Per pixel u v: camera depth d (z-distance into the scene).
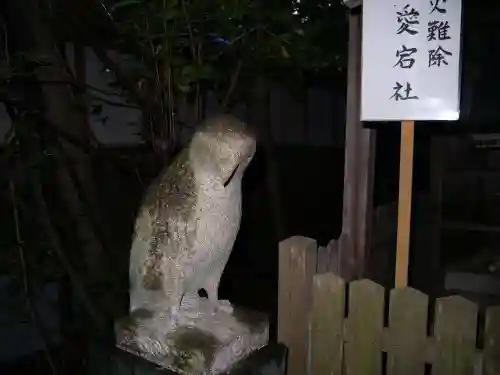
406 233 1.13
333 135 3.04
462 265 2.31
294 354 1.17
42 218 1.50
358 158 1.43
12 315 1.67
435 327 0.99
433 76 1.10
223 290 2.21
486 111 2.37
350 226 1.45
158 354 1.00
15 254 1.50
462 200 2.55
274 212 2.76
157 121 1.56
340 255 1.38
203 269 0.99
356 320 1.08
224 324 1.05
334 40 1.71
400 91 1.12
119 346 1.07
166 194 0.97
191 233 0.95
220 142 0.93
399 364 1.04
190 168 0.96
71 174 1.56
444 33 1.08
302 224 2.93
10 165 1.44
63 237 1.65
